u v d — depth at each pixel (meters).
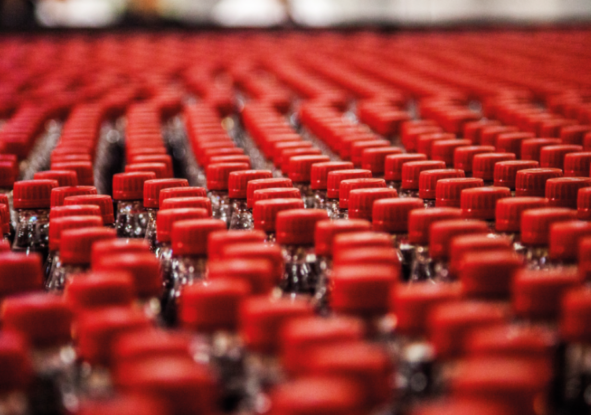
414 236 3.44
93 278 2.69
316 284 3.54
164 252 3.65
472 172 4.86
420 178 4.34
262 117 7.20
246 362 2.61
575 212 3.36
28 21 21.64
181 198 3.92
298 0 27.19
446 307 2.37
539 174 4.21
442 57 12.58
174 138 8.13
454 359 2.29
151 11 24.97
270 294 2.79
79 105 8.14
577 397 2.88
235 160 5.12
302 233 3.46
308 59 12.98
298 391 1.92
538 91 8.63
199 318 2.53
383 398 2.06
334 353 2.09
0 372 2.21
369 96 9.05
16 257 2.98
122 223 4.58
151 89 9.33
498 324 2.29
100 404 1.94
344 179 4.43
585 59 11.79
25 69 11.79
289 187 4.24
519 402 1.90
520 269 2.74
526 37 15.28
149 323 2.43
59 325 2.51
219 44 15.14
